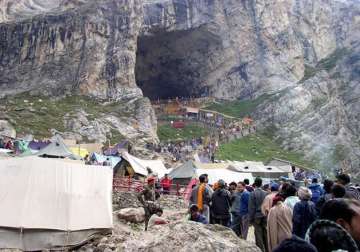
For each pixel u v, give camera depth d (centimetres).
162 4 9850
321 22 12825
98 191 1636
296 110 10144
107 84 8081
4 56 8100
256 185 1401
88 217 1574
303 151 9125
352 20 12912
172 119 9788
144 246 1000
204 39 10606
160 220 1525
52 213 1507
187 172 4038
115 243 1428
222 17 10712
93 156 4334
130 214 1981
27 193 1498
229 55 11012
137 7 8706
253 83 11088
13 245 1448
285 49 11475
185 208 2673
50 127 6394
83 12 8325
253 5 11300
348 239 423
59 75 7931
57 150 3975
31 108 6856
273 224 1088
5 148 4388
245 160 7650
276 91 10775
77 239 1530
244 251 958
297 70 11481
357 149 9188
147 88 11131
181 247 955
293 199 1164
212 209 1540
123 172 4284
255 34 11288
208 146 7794
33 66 8025
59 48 8125
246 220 1528
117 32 8419
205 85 11075
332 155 9006
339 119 9938
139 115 7581
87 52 8088
